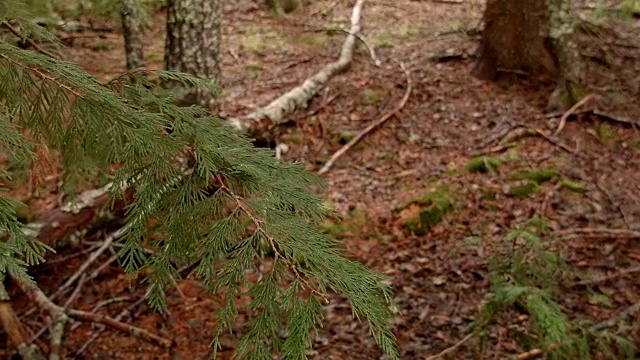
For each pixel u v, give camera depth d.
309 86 8.07
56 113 1.91
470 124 7.50
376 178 6.71
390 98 8.12
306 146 7.30
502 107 7.76
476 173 6.57
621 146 6.92
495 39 8.15
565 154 6.84
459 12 11.17
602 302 4.42
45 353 4.69
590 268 5.16
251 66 9.20
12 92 1.90
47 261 5.23
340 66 8.81
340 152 7.08
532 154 6.87
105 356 4.73
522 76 8.15
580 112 7.41
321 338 4.75
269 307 1.74
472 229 5.82
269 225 1.85
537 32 7.78
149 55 9.21
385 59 9.23
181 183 2.03
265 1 11.94
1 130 1.70
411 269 5.43
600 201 6.07
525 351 4.38
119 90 2.11
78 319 4.79
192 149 2.02
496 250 5.39
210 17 6.01
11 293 5.28
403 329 4.79
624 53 8.21
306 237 1.85
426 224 5.89
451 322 4.81
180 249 1.93
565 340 3.82
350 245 5.75
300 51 9.80
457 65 8.83
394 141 7.32
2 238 3.20
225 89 8.45
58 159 2.77
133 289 5.39
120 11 6.96
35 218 4.90
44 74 1.97
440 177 6.60
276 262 1.79
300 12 11.69
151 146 1.89
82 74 1.98
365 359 4.56
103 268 5.46
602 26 8.51
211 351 4.76
